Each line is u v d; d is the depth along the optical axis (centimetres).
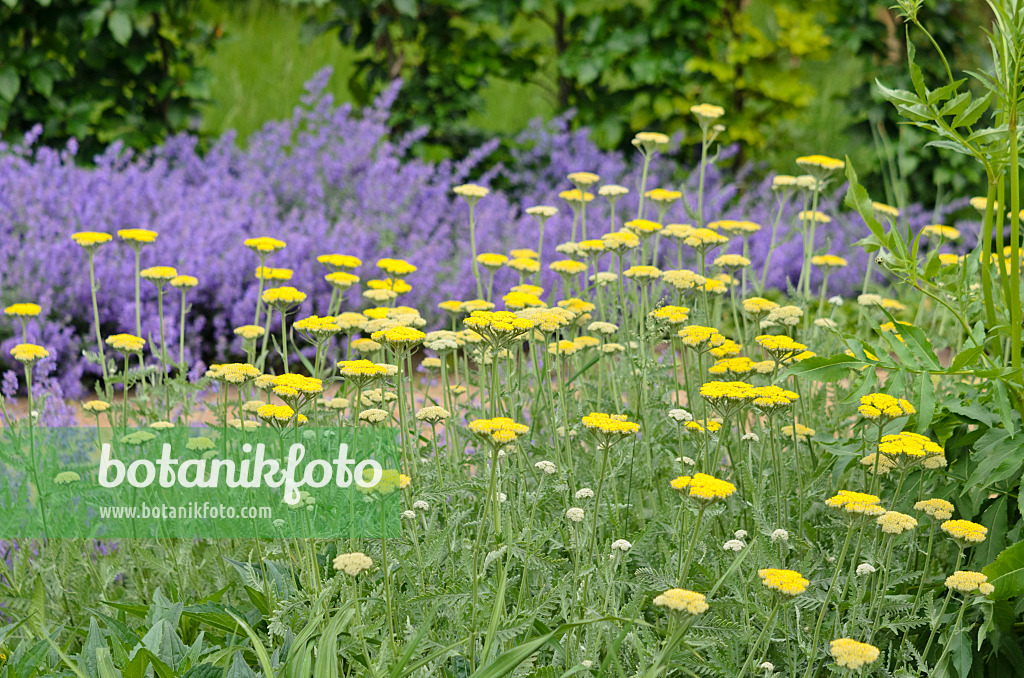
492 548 187
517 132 734
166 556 210
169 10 604
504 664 143
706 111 268
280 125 564
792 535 197
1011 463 185
